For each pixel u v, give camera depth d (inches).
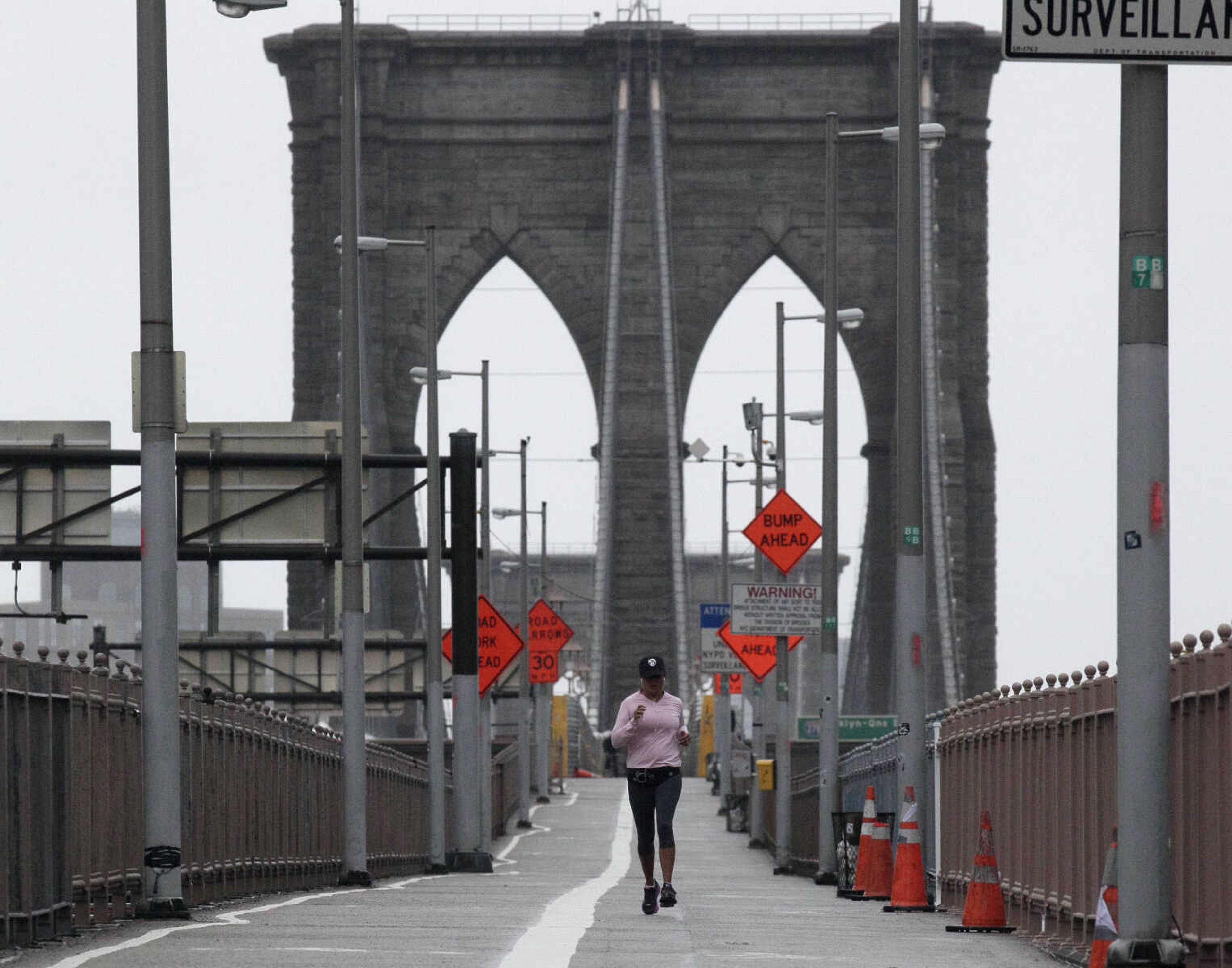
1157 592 1095.6
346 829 3120.1
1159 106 1106.1
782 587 3986.2
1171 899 1129.4
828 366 3814.0
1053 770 1740.9
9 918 1414.9
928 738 2539.4
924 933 1801.2
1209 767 1282.0
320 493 3646.7
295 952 1359.5
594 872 4119.1
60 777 1566.2
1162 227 1107.3
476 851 4119.1
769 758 6845.5
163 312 1903.3
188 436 3683.6
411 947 1417.3
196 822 2100.1
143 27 1910.7
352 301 3336.6
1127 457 1103.0
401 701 7003.0
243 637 6181.1
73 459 3526.1
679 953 1405.0
